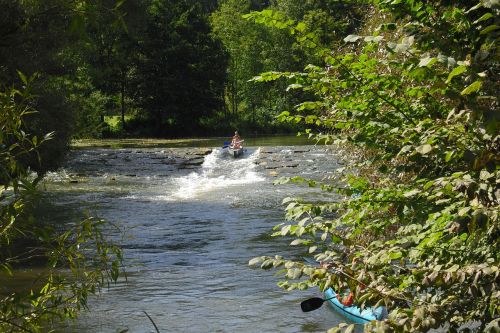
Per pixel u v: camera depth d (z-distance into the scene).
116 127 62.44
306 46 4.39
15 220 3.17
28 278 13.10
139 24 38.12
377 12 8.64
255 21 4.24
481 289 3.24
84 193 26.75
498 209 3.02
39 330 3.31
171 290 13.08
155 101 64.38
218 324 11.02
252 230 19.11
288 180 4.41
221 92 69.44
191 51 64.62
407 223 4.21
